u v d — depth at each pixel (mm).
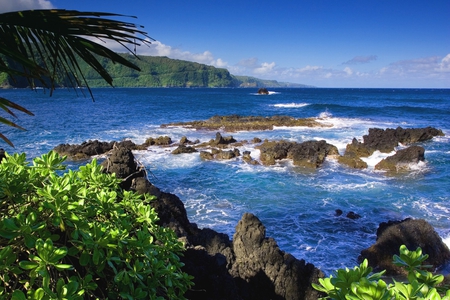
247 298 6594
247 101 77375
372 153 21844
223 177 17141
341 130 32406
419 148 19297
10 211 2730
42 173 3092
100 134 29281
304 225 11758
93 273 2574
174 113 48281
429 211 12922
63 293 1982
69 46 2168
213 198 14188
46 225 2531
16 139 25766
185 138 25828
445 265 9430
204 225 11586
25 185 2754
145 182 8008
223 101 76812
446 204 13594
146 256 2717
